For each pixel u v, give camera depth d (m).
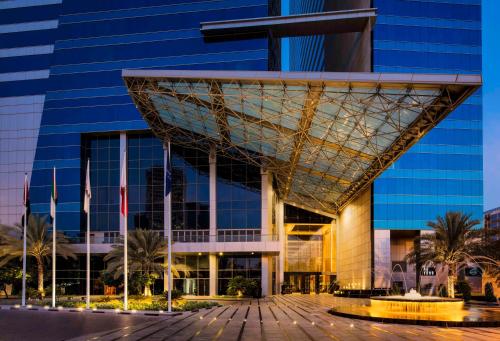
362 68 66.31
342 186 61.84
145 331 22.12
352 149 45.03
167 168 31.66
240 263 57.62
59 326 24.09
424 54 65.12
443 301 30.03
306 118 38.47
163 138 56.09
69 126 62.59
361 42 66.81
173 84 36.16
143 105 45.72
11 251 50.62
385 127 38.12
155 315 30.17
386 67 63.94
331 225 82.69
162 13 62.56
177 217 59.22
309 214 81.81
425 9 66.12
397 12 65.56
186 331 22.20
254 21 58.09
